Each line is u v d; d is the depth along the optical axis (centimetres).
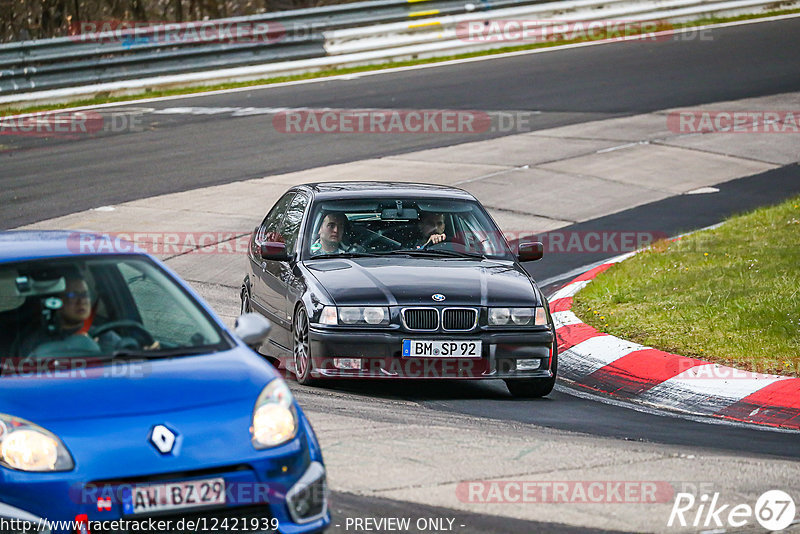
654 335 3472
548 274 4641
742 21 11269
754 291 3781
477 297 2959
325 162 6538
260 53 9344
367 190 3484
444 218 3388
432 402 2920
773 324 3400
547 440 2453
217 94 8794
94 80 8694
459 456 2286
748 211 5459
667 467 2245
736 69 9081
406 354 2895
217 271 4719
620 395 3116
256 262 3659
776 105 7869
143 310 1895
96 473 1534
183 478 1570
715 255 4453
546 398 3064
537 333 2975
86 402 1616
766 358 3139
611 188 6041
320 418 2592
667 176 6278
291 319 3142
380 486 2069
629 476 2173
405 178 6106
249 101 8444
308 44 9525
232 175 6278
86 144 7144
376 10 9762
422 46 9956
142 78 8888
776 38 10331
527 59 9762
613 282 4247
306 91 8731
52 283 1884
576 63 9512
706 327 3478
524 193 5922
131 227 5294
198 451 1585
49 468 1528
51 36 10781
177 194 5903
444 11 10038
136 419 1595
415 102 8181
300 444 1666
